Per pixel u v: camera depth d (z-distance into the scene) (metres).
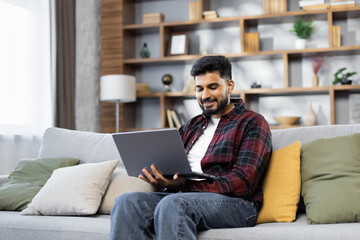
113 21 4.79
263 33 4.78
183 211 1.40
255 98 4.80
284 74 4.44
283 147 1.91
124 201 1.51
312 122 4.46
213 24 4.71
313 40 4.66
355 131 1.84
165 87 5.00
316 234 1.36
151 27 4.77
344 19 4.60
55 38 3.97
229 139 1.72
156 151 1.55
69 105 4.07
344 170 1.65
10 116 3.52
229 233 1.45
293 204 1.67
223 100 1.80
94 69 4.80
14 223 1.81
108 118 4.82
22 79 3.66
